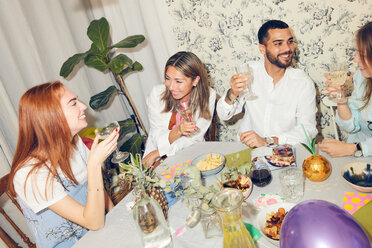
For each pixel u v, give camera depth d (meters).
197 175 0.91
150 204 0.89
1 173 1.94
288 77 1.80
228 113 1.85
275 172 1.17
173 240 0.94
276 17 2.04
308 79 1.76
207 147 1.52
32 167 1.13
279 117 1.87
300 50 2.08
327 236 0.50
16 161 1.17
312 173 1.03
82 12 2.54
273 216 0.87
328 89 1.48
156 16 2.36
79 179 1.34
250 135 1.43
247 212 0.98
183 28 2.32
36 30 2.22
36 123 1.12
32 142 1.17
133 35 2.31
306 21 1.98
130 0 2.40
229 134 2.55
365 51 1.23
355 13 1.87
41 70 2.24
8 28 2.06
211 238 0.91
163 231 0.90
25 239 1.64
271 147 1.34
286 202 0.99
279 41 1.65
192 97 1.85
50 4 2.28
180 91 1.73
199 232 0.94
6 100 1.99
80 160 1.36
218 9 2.16
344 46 1.98
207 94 1.84
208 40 2.29
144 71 2.65
